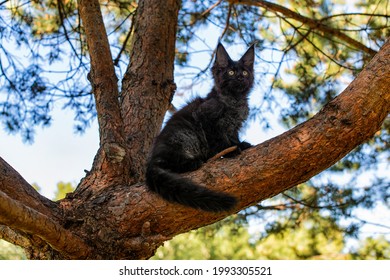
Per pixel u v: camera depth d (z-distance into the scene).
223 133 5.61
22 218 3.82
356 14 7.55
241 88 5.95
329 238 8.41
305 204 7.40
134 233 4.57
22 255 6.96
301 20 7.69
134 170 5.15
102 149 5.05
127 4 8.38
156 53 6.30
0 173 4.45
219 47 6.25
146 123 5.79
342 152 4.25
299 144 4.23
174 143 5.09
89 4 5.27
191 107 5.69
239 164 4.38
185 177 4.50
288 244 9.45
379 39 7.74
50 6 8.01
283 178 4.31
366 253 8.27
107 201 4.67
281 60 7.91
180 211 4.47
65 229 4.32
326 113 4.26
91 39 5.23
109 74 5.21
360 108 4.16
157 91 6.09
